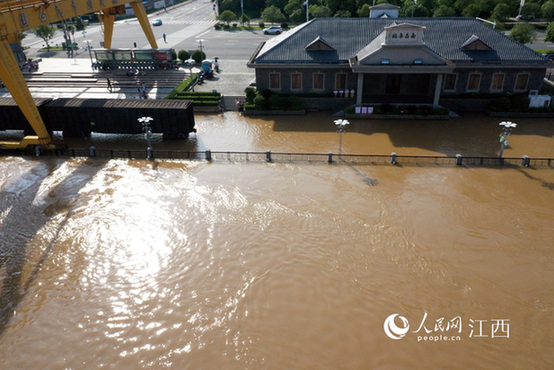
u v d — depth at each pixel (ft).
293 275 69.82
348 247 75.87
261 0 340.39
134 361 55.98
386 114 136.56
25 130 123.85
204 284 68.54
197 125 135.64
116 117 120.57
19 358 56.49
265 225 82.12
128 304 65.00
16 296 66.44
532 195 90.63
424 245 75.92
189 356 56.54
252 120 139.03
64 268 72.28
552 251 73.97
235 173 102.12
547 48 208.33
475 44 138.00
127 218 85.10
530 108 135.74
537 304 63.46
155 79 173.99
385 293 65.98
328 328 60.29
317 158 109.29
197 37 259.60
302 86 146.82
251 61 143.23
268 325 61.00
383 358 55.83
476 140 119.85
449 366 54.60
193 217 85.10
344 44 144.77
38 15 106.01
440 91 142.92
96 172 103.50
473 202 88.43
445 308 63.05
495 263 71.51
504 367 54.24
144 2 381.19
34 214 86.33
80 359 56.39
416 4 270.87
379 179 98.17
